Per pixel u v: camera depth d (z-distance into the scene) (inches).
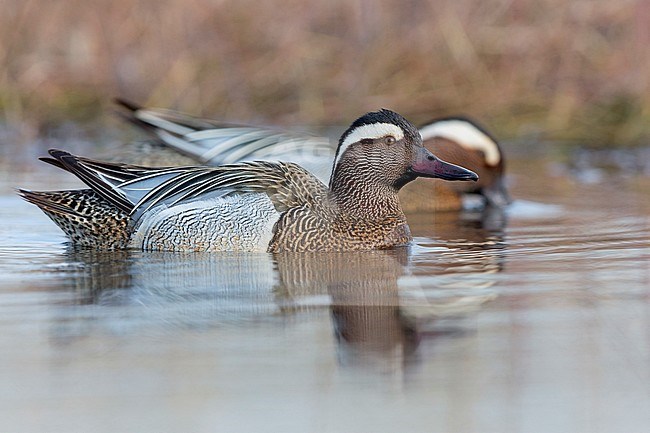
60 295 419.2
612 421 317.7
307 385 334.3
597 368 351.3
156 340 369.1
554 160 795.4
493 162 666.2
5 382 334.0
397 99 856.9
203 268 463.8
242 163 518.6
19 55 877.2
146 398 322.7
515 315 398.0
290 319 391.5
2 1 877.2
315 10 888.3
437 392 333.1
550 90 858.8
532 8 876.0
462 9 875.4
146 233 500.1
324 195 514.9
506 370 347.6
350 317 393.7
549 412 321.7
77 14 882.1
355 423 311.7
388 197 522.0
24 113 852.6
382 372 343.3
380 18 879.7
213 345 363.9
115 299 414.3
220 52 878.4
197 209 495.5
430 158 521.0
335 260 483.5
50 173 706.2
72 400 321.1
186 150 667.4
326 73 875.4
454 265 474.3
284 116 855.1
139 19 874.8
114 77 874.1
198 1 875.4
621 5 863.7
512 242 530.0
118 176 510.0
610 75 856.9
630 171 747.4
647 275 452.8
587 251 502.6
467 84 860.6
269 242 494.0
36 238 530.0
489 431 309.9
